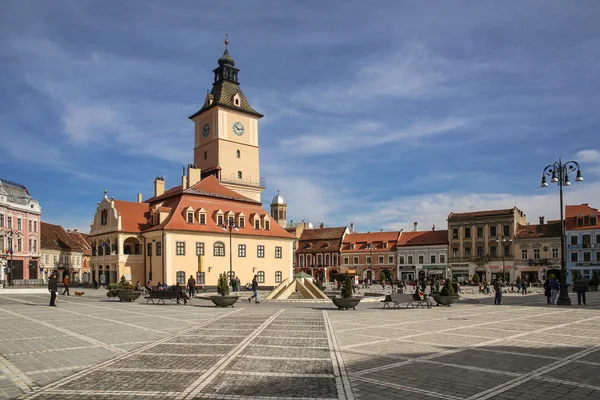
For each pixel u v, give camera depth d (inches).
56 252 4065.0
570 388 400.2
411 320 924.0
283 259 3026.6
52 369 469.4
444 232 4028.1
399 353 549.0
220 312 1125.1
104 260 2726.4
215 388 394.0
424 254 3978.8
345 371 456.1
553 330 759.1
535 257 3489.2
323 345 607.5
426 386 403.2
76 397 372.5
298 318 969.5
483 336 688.4
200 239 2610.7
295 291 1830.7
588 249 3312.0
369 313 1095.6
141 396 372.8
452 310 1182.3
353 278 3408.0
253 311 1162.0
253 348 585.9
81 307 1228.5
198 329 778.8
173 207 2679.6
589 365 486.0
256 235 2881.4
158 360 511.2
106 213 2760.8
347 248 4434.1
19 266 3304.6
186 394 376.5
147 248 2637.8
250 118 3538.4
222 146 3356.3
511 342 631.2
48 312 1066.1
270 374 442.9
